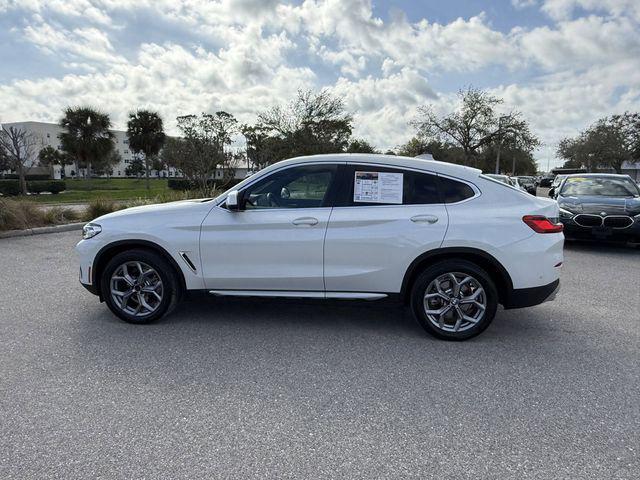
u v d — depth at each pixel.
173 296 4.60
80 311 5.14
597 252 9.53
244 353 4.00
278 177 4.50
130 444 2.65
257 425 2.87
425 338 4.37
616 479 2.38
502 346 4.18
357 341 4.29
